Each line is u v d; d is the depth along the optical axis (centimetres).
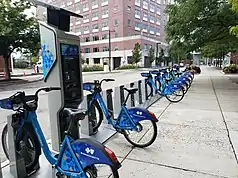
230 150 330
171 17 1220
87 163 206
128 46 4425
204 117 514
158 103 684
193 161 298
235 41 1331
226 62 4212
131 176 262
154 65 4709
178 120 488
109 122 381
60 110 306
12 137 247
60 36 298
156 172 270
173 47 1273
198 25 1148
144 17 5094
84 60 4634
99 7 4747
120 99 521
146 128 424
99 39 4856
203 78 1645
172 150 332
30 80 1727
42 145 249
